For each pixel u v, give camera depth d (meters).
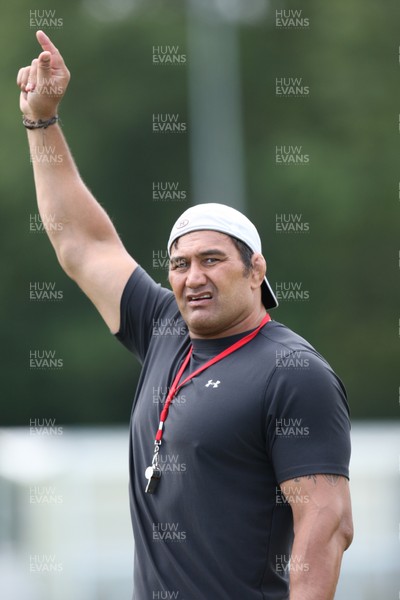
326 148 95.69
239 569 16.05
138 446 17.23
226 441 16.06
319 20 100.75
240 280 16.69
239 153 85.50
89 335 93.69
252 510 16.06
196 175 85.00
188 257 16.66
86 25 102.56
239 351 16.66
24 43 101.12
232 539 16.05
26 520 38.72
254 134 99.06
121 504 38.81
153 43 102.00
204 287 16.59
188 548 16.20
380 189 94.00
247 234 16.84
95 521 38.59
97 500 38.75
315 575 15.49
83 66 102.31
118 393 93.88
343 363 91.62
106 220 19.45
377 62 98.75
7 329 94.88
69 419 93.81
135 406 17.75
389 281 93.06
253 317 16.89
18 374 94.06
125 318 18.55
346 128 96.69
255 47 101.25
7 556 38.41
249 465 16.11
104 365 93.12
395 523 37.81
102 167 101.38
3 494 39.03
